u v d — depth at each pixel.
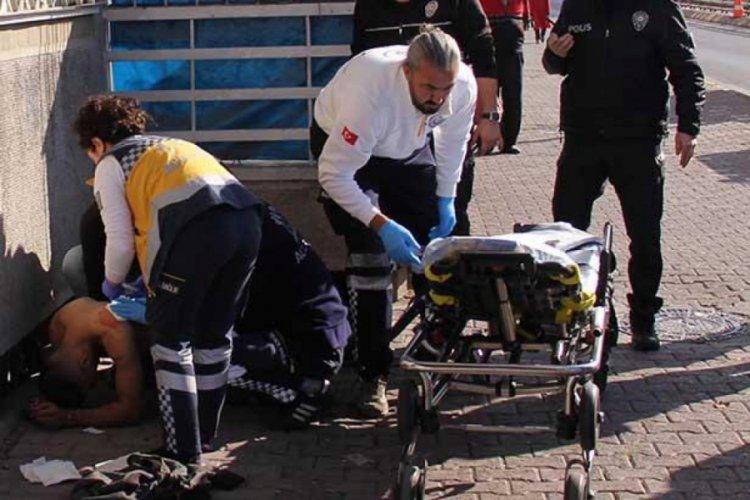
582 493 4.29
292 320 5.63
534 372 4.35
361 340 5.70
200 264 4.81
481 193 11.30
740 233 9.50
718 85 21.25
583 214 6.59
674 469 5.12
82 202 6.77
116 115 5.04
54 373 5.56
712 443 5.38
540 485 4.98
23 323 5.88
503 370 4.39
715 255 8.80
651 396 5.95
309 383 5.56
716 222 9.92
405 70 4.96
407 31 5.99
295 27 7.01
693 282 8.09
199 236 4.79
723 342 6.79
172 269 4.82
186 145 5.01
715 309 7.46
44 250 6.16
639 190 6.42
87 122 5.05
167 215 4.80
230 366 5.45
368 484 5.03
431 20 6.02
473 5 6.10
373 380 5.76
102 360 6.25
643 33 6.22
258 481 5.04
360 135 5.06
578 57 6.38
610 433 5.50
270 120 7.12
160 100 7.13
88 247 5.81
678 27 6.21
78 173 6.69
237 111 7.12
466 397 5.96
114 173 4.93
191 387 4.94
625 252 8.84
